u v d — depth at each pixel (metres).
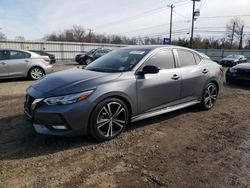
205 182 2.76
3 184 2.66
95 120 3.54
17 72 9.66
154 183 2.73
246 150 3.58
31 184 2.67
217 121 4.82
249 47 53.19
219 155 3.41
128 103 3.92
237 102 6.48
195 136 4.05
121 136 3.95
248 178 2.86
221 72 5.77
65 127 3.36
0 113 5.09
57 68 16.94
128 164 3.12
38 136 3.88
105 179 2.79
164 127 4.41
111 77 3.78
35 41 28.17
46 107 3.36
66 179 2.78
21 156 3.27
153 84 4.21
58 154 3.33
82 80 3.62
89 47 32.41
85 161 3.17
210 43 52.41
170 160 3.24
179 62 4.82
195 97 5.16
